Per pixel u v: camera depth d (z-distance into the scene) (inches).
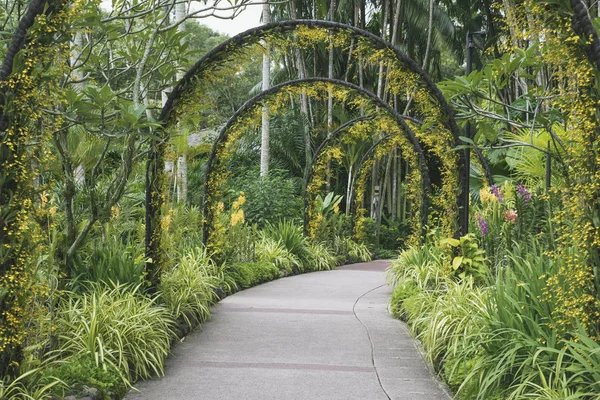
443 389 179.0
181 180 502.6
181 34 238.5
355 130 536.7
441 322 200.2
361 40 271.9
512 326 157.6
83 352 173.2
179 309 249.8
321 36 273.3
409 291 294.2
